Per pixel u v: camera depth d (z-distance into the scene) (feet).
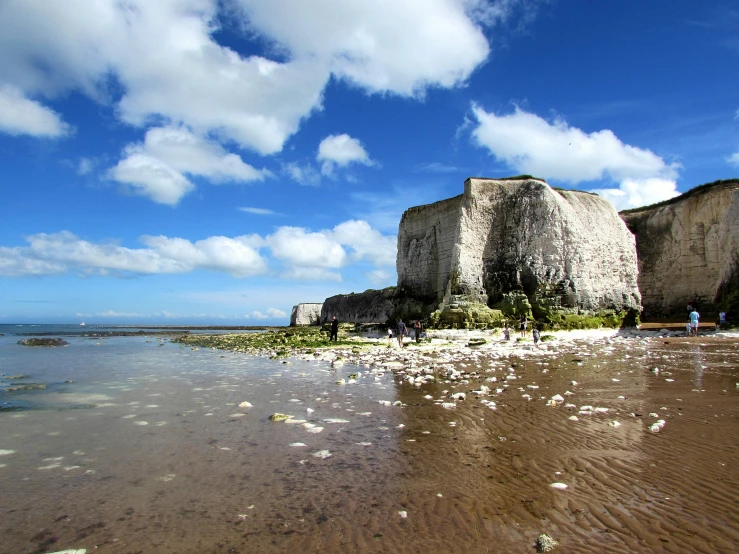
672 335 110.01
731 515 15.19
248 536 14.39
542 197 124.26
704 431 24.93
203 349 107.34
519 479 18.94
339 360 68.95
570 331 114.21
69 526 15.07
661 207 173.88
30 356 86.53
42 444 24.23
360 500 17.10
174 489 18.19
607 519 15.23
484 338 105.40
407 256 170.71
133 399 37.37
